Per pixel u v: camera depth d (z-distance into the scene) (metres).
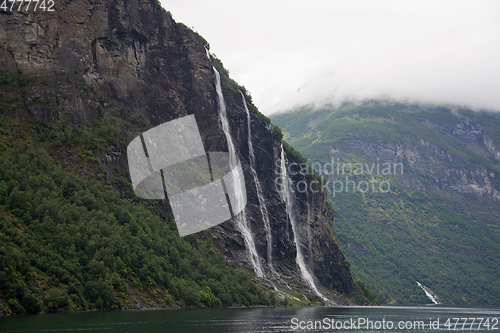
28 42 147.62
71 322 83.38
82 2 160.75
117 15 168.75
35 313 88.75
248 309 142.25
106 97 159.25
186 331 85.12
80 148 140.38
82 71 154.75
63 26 155.00
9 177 111.50
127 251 117.94
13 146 127.38
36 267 94.62
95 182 134.12
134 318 95.75
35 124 139.38
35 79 145.50
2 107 136.00
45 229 103.38
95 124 150.62
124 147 153.75
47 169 125.62
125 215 130.75
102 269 104.81
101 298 102.44
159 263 127.44
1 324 77.56
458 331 123.50
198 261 144.25
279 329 99.38
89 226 112.25
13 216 102.19
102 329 79.38
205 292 135.75
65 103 146.12
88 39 159.75
